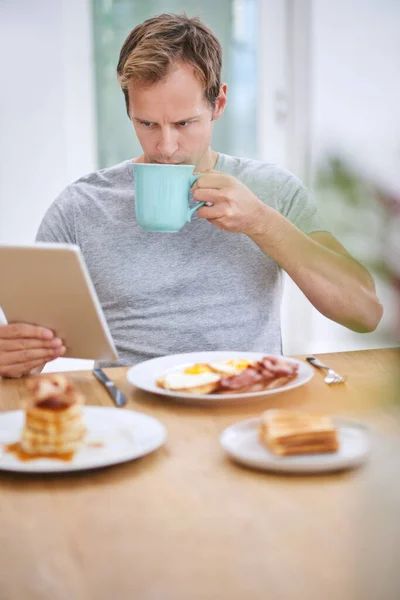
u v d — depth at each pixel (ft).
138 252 5.32
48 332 4.03
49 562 2.19
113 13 10.52
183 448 3.08
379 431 2.83
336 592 1.98
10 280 3.84
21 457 2.90
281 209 5.45
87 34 10.45
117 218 5.40
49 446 2.92
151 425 3.19
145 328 5.25
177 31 4.75
